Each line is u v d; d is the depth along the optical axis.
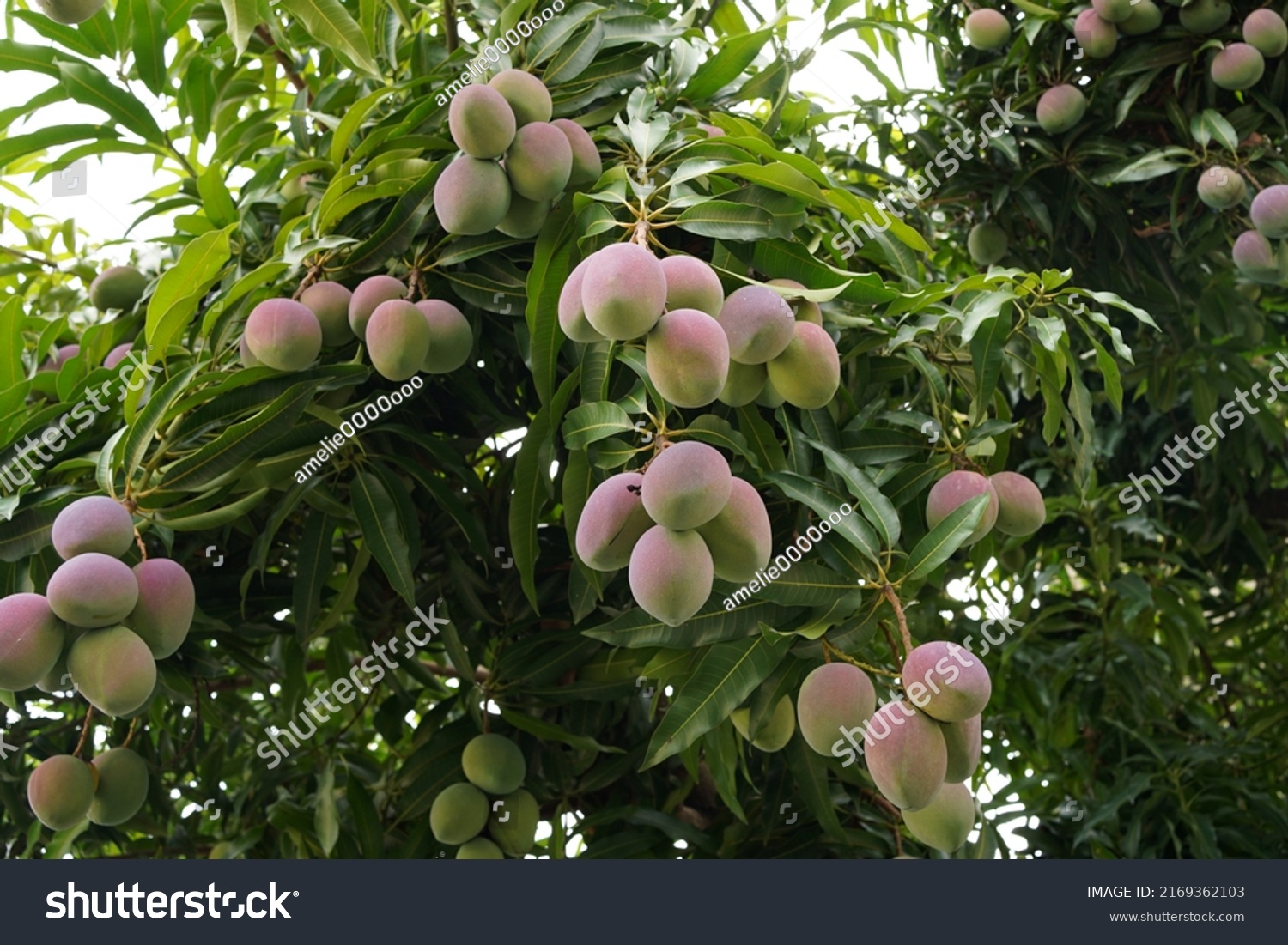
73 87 2.20
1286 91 2.69
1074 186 2.83
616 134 1.83
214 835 2.53
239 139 2.47
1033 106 2.87
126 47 2.27
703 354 1.28
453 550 2.08
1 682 1.40
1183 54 2.72
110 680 1.42
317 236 1.83
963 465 1.78
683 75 2.03
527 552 1.73
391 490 1.94
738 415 1.67
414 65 2.06
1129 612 2.86
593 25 1.88
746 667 1.50
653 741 1.46
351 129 1.91
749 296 1.40
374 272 1.90
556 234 1.67
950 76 3.15
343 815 2.21
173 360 1.89
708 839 2.15
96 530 1.49
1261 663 3.56
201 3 2.42
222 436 1.66
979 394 1.75
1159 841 2.74
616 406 1.49
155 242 2.24
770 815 2.10
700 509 1.26
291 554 2.12
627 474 1.39
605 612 2.00
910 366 1.92
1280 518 3.49
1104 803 2.67
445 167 1.79
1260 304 3.57
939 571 1.75
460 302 1.92
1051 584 3.42
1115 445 3.22
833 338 1.76
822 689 1.42
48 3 1.58
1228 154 2.71
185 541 1.96
